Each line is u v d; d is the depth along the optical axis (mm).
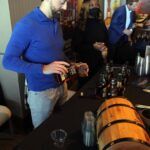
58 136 1042
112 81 1527
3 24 2123
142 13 3463
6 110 2043
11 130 2312
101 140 846
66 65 1413
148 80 1734
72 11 3078
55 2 1390
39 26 1400
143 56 1981
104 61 2869
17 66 1375
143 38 3105
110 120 900
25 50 1447
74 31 3049
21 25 1364
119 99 1051
